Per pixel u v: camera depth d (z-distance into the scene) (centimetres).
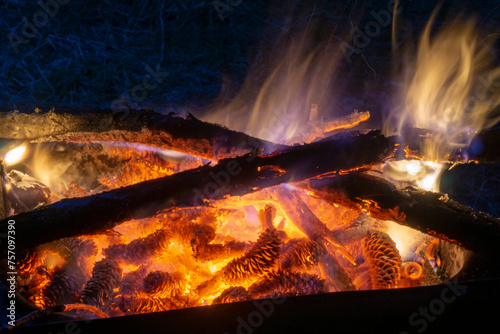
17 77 272
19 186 126
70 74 274
